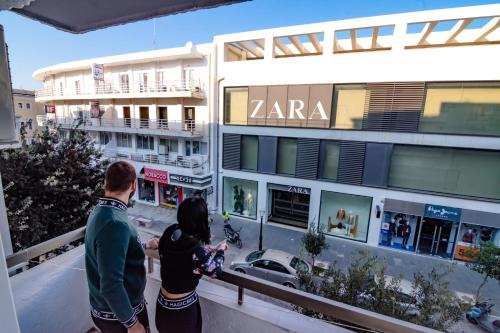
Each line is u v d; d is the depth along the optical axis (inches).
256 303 77.6
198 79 603.2
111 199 58.5
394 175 448.5
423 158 426.3
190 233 62.8
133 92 667.4
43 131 228.1
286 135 510.9
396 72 418.0
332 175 492.4
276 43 545.6
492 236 408.8
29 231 187.0
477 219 403.5
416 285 209.0
